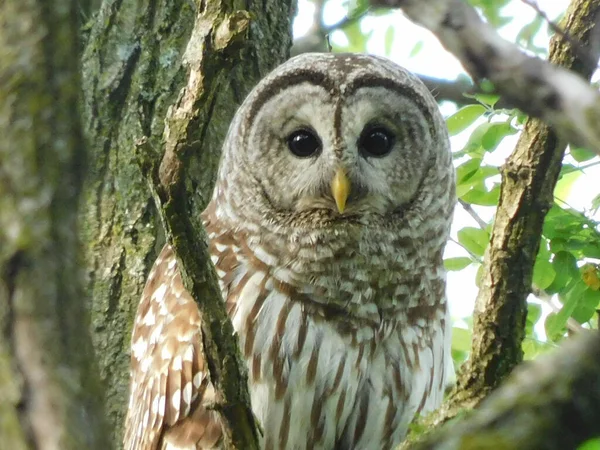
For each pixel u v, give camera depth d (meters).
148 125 11.59
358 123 10.61
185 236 6.70
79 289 4.86
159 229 11.27
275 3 12.72
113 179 11.40
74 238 4.90
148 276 11.05
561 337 10.84
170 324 10.29
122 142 11.55
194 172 11.75
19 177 4.87
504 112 11.26
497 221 7.73
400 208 10.71
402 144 10.83
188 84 6.64
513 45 4.47
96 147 11.50
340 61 10.94
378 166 10.66
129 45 11.91
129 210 11.30
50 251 4.79
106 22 11.99
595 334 4.18
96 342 10.87
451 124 11.63
